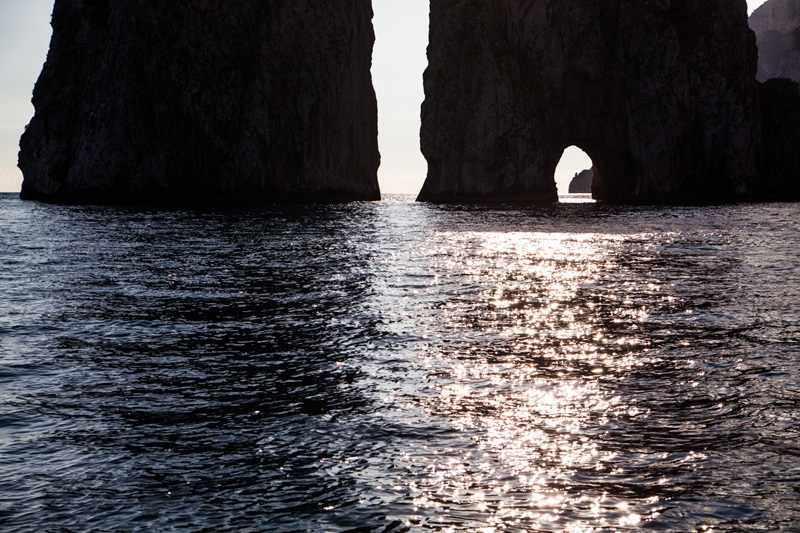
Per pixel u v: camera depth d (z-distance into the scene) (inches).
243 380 487.2
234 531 268.7
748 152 4766.2
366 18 5305.1
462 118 4805.6
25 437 370.9
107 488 307.0
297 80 4598.9
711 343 602.2
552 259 1337.4
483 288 956.6
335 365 529.7
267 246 1592.0
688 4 4820.4
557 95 4965.6
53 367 522.6
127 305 800.9
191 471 325.4
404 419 398.9
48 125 4557.1
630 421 394.9
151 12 4192.9
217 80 4315.9
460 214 3230.8
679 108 4633.4
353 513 282.5
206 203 4237.2
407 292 916.0
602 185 5816.9
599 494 299.7
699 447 353.4
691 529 268.8
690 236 1878.7
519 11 4881.9
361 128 5152.6
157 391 459.2
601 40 4886.8
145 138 4121.6
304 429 382.9
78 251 1453.0
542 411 413.1
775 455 342.3
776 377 487.2
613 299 855.7
